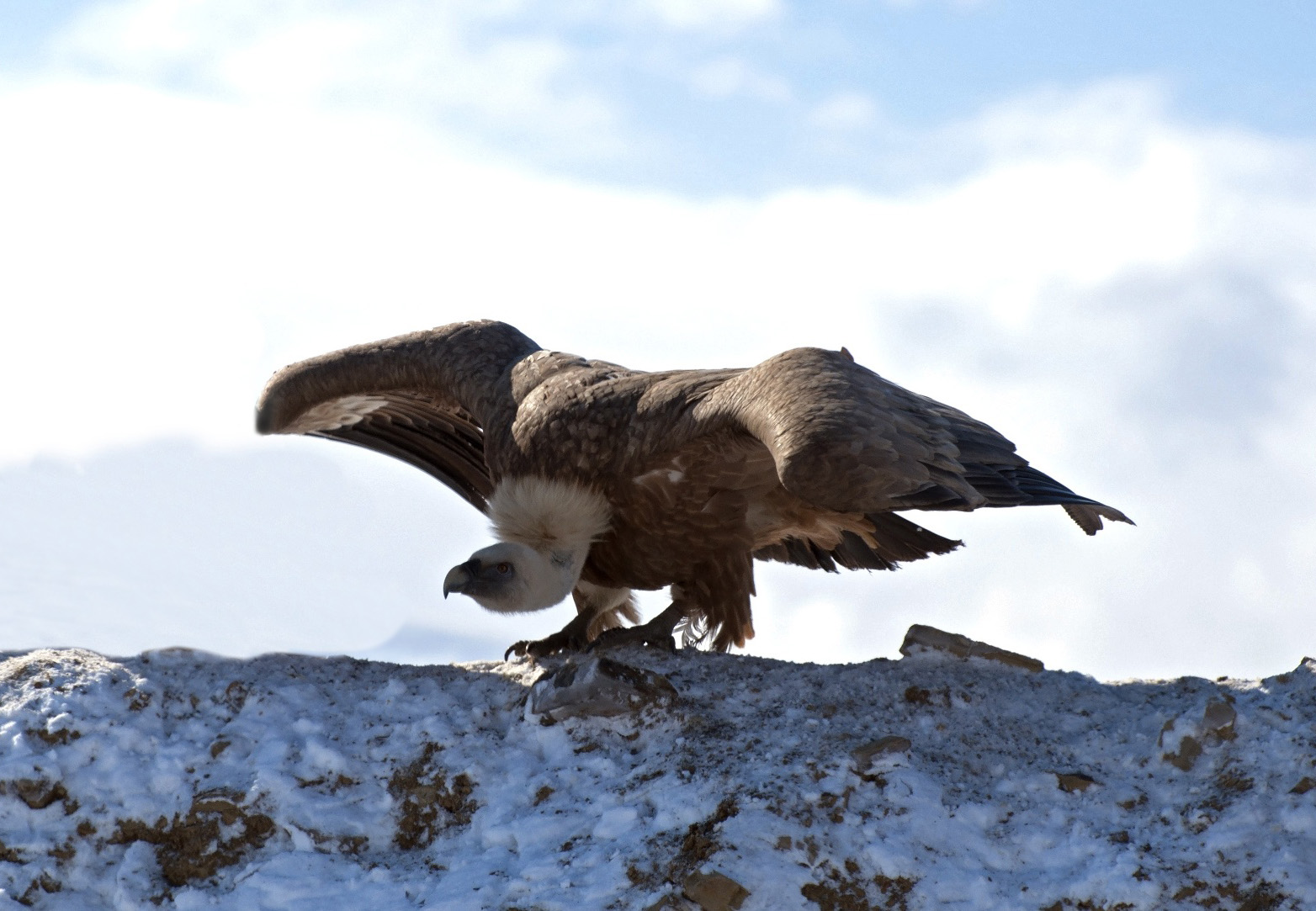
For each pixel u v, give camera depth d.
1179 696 11.42
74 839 10.30
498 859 9.84
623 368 14.12
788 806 9.68
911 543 13.39
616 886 9.19
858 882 9.27
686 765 10.41
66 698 11.18
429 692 11.84
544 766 10.80
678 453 12.34
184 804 10.45
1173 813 9.77
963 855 9.54
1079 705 11.45
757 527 13.11
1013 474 11.59
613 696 11.05
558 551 12.83
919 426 11.36
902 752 10.27
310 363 15.85
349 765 10.84
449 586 12.66
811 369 11.69
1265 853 9.19
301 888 9.83
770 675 11.92
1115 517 11.38
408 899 9.61
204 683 11.88
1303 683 10.80
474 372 15.12
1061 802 10.06
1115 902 9.01
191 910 9.75
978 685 11.63
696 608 13.34
